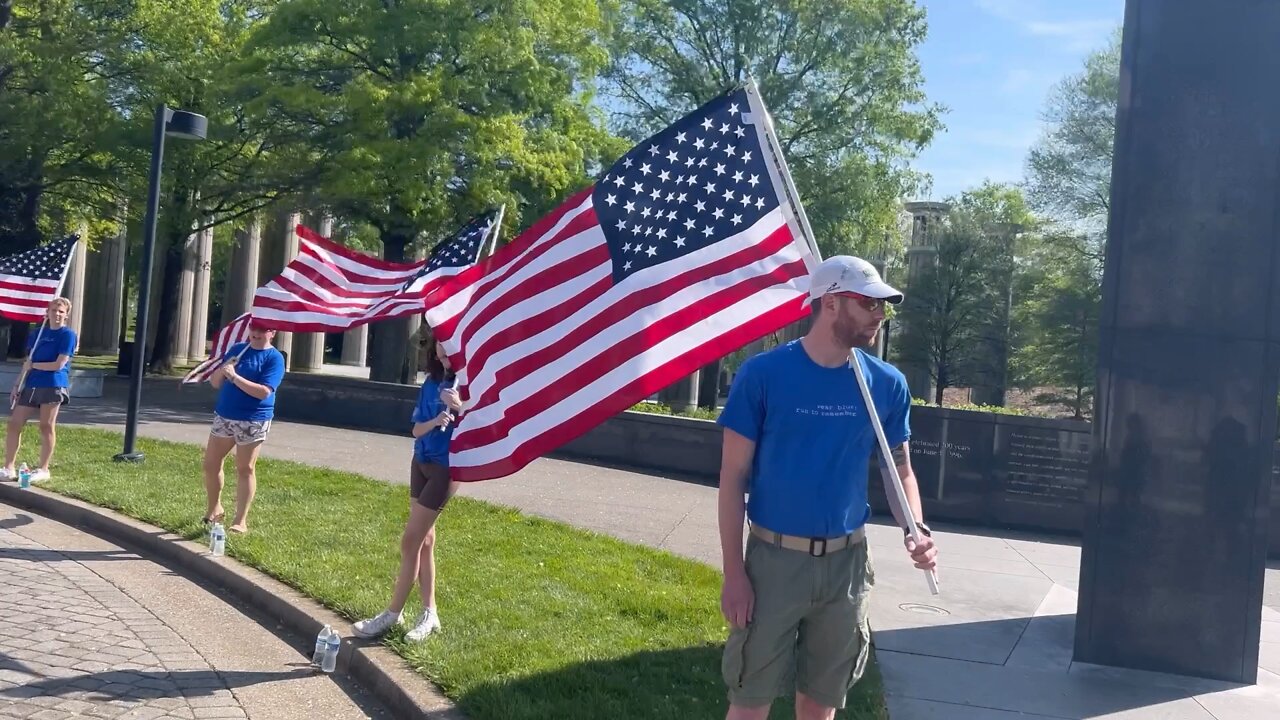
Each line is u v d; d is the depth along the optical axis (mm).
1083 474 13625
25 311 13797
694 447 16562
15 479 11227
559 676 5746
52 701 5422
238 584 7867
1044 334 33719
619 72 28984
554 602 7367
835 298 3791
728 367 32500
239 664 6320
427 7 22578
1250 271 6867
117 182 25266
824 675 4020
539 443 5117
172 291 31922
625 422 17078
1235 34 6910
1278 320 6852
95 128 23531
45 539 9211
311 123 24328
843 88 28219
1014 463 13852
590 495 13227
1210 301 6914
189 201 26359
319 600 7285
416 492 6488
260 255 43906
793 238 5113
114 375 30266
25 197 25594
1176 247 6957
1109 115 31750
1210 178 6918
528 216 26062
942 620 8133
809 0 27531
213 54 26672
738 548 3822
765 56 28203
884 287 3736
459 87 22703
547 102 24938
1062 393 34812
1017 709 6074
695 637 6750
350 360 59000
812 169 28266
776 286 5070
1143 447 7000
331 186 22734
